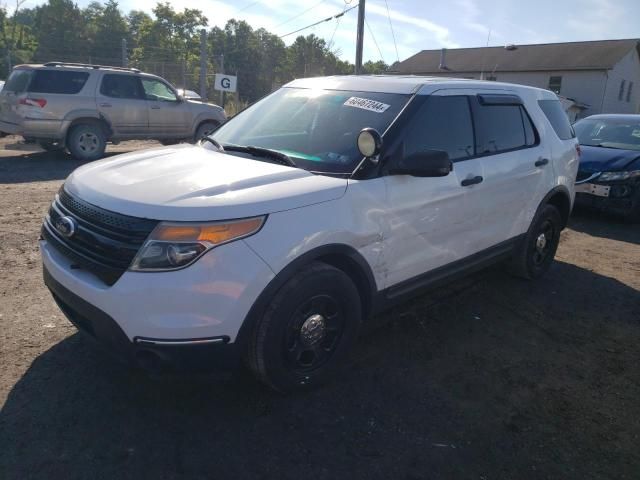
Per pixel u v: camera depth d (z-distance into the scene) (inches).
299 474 103.0
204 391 126.8
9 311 160.1
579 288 214.7
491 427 121.2
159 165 132.3
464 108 164.6
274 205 112.2
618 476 108.3
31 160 458.3
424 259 150.7
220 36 2370.8
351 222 125.0
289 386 123.5
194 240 103.3
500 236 184.4
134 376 130.3
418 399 129.9
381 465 106.8
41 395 121.0
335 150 137.9
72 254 114.3
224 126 173.9
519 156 185.6
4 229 241.1
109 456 104.1
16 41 2146.9
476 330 170.2
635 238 299.7
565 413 128.5
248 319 109.7
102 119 464.4
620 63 1512.1
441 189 149.8
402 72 1791.3
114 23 2532.0
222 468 103.1
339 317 130.1
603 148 346.6
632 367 153.3
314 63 2289.6
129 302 102.7
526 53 1647.4
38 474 98.5
